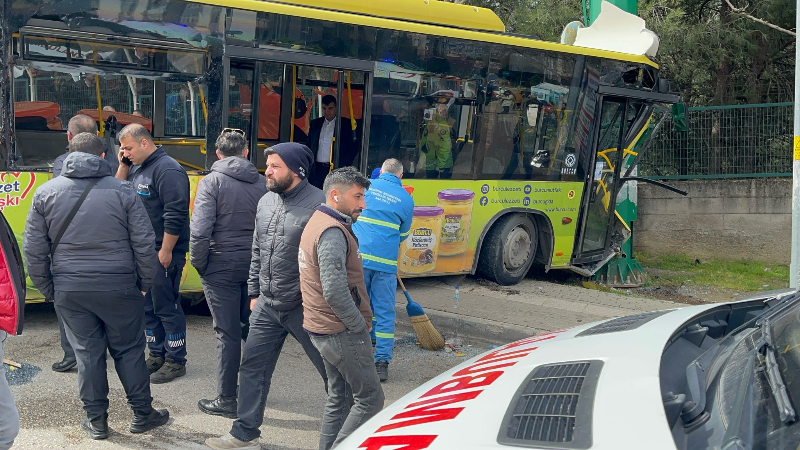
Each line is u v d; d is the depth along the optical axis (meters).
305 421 5.03
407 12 8.49
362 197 3.93
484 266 9.34
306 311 3.92
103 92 6.76
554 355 2.95
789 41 13.23
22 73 6.40
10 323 3.55
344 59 7.77
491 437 2.26
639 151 10.57
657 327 3.15
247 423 4.37
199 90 7.11
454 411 2.55
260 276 4.30
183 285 7.24
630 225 10.51
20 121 6.43
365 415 3.95
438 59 8.44
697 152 12.59
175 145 7.13
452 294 8.61
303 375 5.97
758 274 11.34
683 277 11.18
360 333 3.88
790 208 11.88
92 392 4.47
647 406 2.23
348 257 3.89
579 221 9.96
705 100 15.00
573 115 9.64
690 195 12.54
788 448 1.97
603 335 3.16
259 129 8.59
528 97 9.21
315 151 8.69
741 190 12.20
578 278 10.78
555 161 9.57
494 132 8.99
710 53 12.93
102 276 4.35
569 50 9.43
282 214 4.23
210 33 7.08
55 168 5.67
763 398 2.23
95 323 4.49
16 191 6.45
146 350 6.36
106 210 4.37
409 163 8.40
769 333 2.74
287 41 7.44
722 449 2.07
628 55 10.03
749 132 12.26
